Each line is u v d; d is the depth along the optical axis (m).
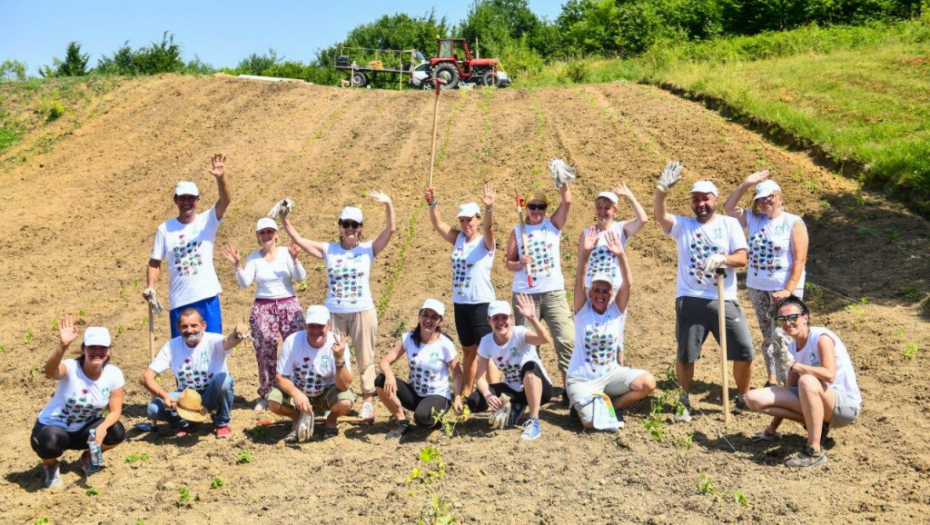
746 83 19.22
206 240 8.12
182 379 7.58
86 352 6.75
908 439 6.63
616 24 35.41
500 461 6.74
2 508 6.40
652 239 12.59
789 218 7.66
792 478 6.17
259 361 8.16
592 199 13.96
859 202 12.64
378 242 8.01
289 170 17.30
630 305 10.71
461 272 7.91
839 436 6.84
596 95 20.88
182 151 18.95
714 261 7.09
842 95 17.42
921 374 7.80
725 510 5.73
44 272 13.66
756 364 8.74
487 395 7.33
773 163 14.54
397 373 9.19
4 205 16.66
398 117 20.36
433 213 8.20
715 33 31.72
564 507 5.95
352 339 7.98
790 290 7.38
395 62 36.81
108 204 16.48
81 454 7.25
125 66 33.00
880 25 25.16
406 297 11.59
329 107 21.66
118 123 21.14
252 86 23.73
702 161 15.08
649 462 6.58
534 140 17.28
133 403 8.77
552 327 7.91
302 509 6.16
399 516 5.91
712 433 7.08
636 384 7.31
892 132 14.73
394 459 6.94
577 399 7.35
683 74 21.22
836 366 6.53
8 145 20.20
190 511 6.22
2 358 10.46
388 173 16.47
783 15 30.42
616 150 16.16
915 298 9.62
